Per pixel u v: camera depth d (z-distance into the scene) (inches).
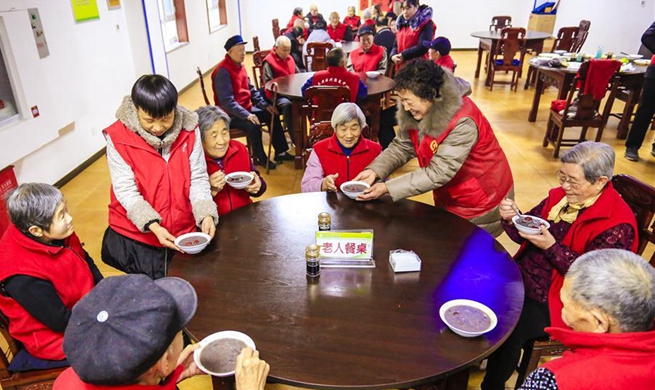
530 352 62.1
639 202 63.9
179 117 66.3
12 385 56.5
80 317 28.6
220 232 66.1
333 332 45.9
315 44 207.9
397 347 43.8
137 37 207.2
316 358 42.5
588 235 58.2
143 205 64.3
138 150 65.2
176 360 33.7
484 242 62.7
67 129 149.9
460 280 54.2
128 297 29.0
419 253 60.1
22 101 123.1
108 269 101.6
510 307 49.2
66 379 34.2
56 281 55.2
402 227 66.9
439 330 45.9
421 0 382.9
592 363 33.8
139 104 58.7
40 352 55.6
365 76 170.1
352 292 52.2
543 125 201.8
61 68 142.0
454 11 386.3
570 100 155.7
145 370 28.8
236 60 148.3
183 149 68.1
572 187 57.9
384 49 189.8
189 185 69.3
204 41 305.7
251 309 49.5
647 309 33.7
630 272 34.7
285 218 70.1
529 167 156.3
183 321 32.3
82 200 136.1
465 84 71.1
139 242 70.1
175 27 268.4
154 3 218.7
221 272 56.4
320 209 72.9
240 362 37.5
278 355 42.9
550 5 357.7
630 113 176.9
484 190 74.0
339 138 84.0
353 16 334.3
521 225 59.8
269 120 165.5
